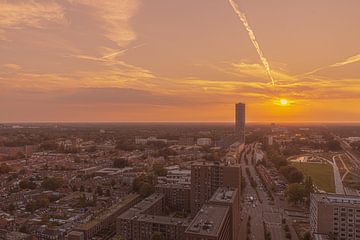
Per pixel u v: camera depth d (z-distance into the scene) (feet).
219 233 651.25
